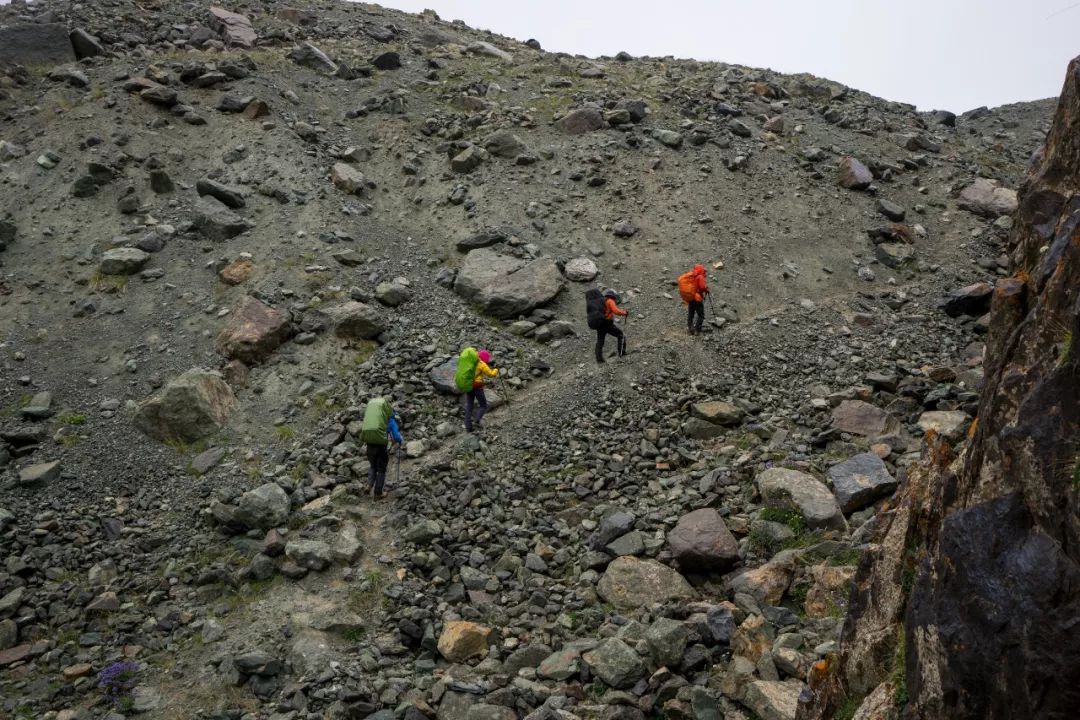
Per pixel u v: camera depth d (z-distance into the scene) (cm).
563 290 1817
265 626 1033
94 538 1193
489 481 1301
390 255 1908
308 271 1789
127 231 1862
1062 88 909
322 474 1320
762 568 991
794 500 1097
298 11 3203
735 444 1344
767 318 1736
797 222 2086
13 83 2309
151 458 1360
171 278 1770
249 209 1984
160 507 1262
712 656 873
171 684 953
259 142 2195
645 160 2286
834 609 905
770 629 873
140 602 1090
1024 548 425
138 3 3030
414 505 1248
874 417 1335
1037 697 394
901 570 619
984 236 2030
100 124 2153
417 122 2447
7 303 1666
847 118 2606
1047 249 639
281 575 1125
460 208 2081
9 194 1938
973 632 443
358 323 1630
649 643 875
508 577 1103
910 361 1573
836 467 1172
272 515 1200
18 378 1498
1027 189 1119
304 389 1507
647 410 1456
